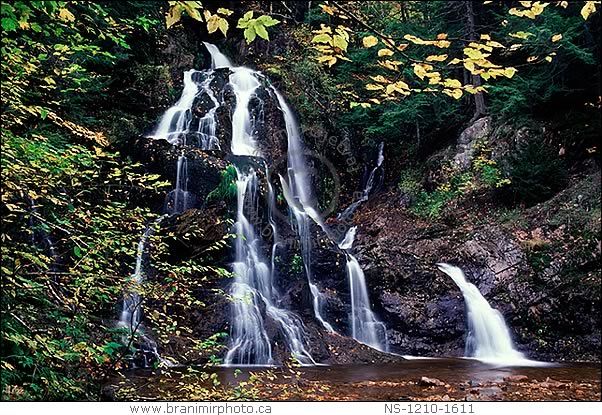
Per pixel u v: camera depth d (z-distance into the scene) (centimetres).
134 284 409
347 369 882
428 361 1018
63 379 423
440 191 1559
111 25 529
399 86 346
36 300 433
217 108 1520
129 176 474
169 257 948
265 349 932
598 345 1056
